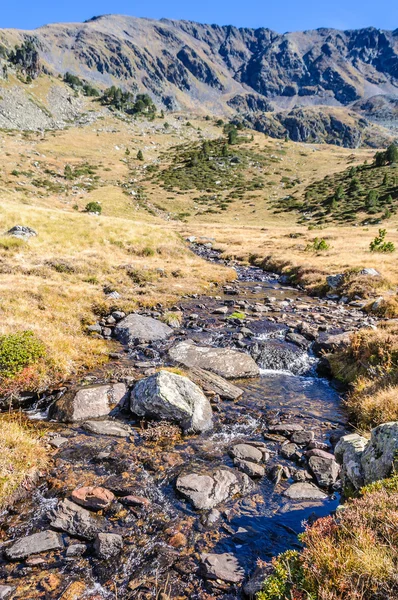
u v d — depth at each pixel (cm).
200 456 860
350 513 513
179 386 1046
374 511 500
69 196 10456
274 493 742
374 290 2600
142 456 849
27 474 746
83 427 966
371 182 12088
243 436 964
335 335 1664
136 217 9494
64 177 12600
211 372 1345
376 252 4238
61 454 847
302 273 3400
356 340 1386
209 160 16062
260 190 13088
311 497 728
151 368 1335
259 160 16262
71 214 4397
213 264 3934
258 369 1428
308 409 1134
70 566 564
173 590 527
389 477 602
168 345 1617
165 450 880
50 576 546
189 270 3316
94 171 14088
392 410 952
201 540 616
